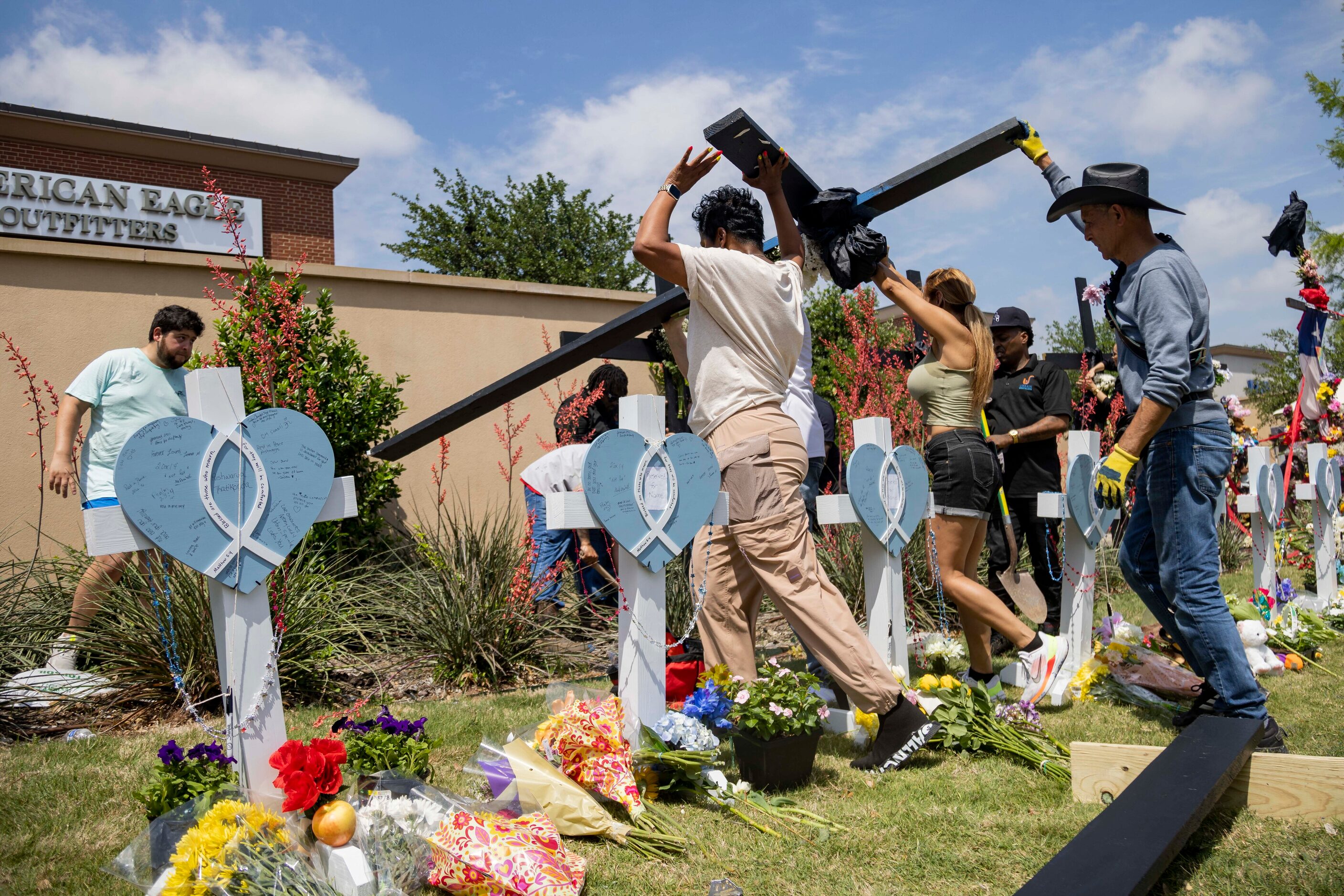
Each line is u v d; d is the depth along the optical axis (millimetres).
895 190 3512
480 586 4422
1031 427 5230
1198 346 3090
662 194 2875
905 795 2660
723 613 3035
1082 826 2381
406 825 2070
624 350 5711
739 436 2902
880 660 2881
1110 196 3162
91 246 6289
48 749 3027
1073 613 4000
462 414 4383
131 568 3848
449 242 26531
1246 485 8328
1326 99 14281
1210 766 2227
